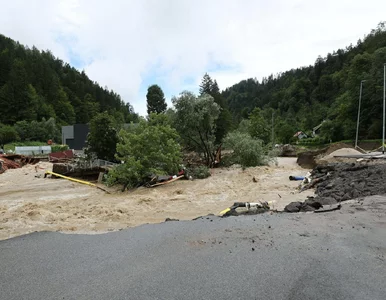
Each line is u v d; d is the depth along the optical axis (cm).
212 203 1101
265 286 340
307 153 2967
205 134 2491
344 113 5606
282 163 3064
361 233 511
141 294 332
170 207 1054
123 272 397
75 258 464
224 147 2533
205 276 372
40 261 456
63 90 11162
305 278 356
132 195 1359
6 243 556
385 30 8575
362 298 309
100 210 1011
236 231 557
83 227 770
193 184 1606
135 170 1570
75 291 349
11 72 8550
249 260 416
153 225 655
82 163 2286
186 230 586
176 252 463
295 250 445
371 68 5659
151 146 1677
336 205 721
